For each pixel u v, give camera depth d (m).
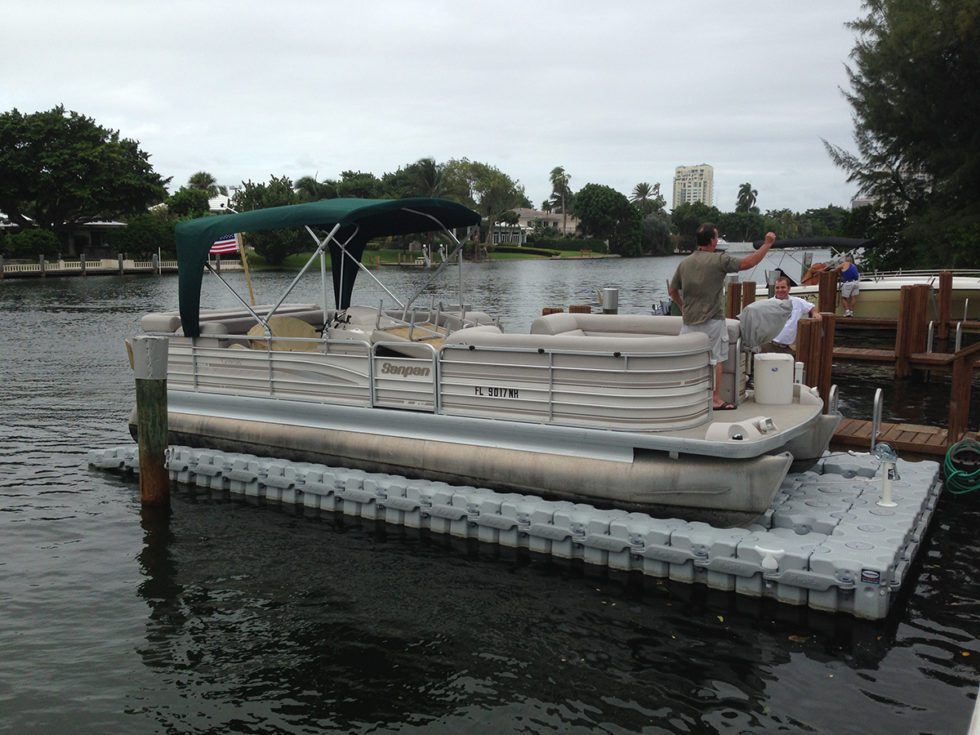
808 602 6.10
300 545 7.61
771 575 6.13
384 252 67.12
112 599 6.55
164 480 8.62
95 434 11.91
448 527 7.69
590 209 127.69
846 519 6.76
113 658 5.66
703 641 5.78
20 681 5.38
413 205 8.68
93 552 7.48
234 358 9.35
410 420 8.16
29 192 63.06
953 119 30.16
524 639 5.86
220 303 33.44
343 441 8.57
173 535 7.88
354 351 8.66
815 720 4.83
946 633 5.79
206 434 9.53
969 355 9.18
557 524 7.04
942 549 7.24
